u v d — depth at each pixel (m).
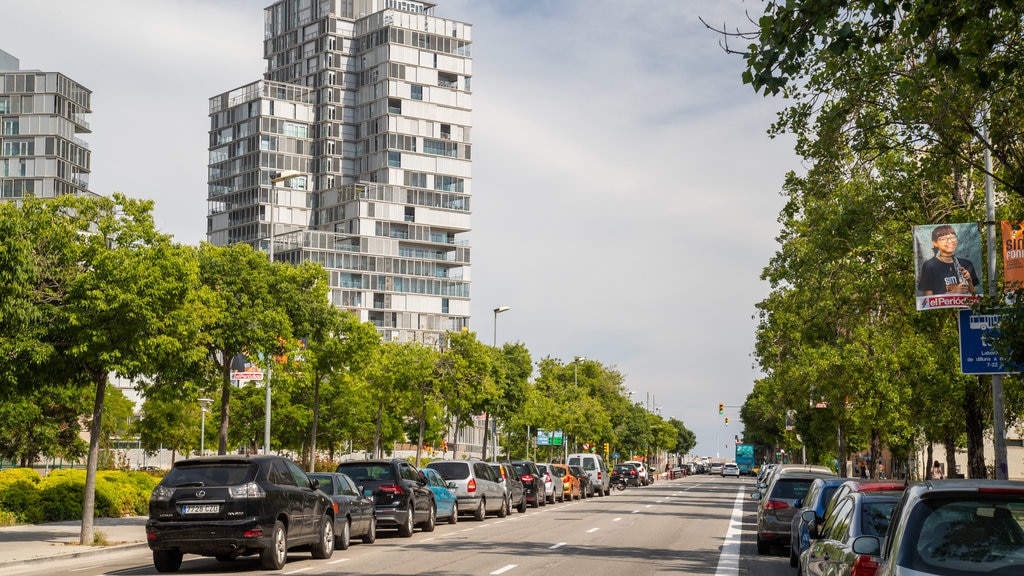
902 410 39.94
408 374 57.97
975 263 22.06
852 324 33.25
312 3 169.38
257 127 161.00
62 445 62.38
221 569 19.30
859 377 40.66
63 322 23.78
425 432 81.81
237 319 34.97
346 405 62.62
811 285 31.20
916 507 7.45
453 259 164.38
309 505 20.61
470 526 32.53
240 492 18.36
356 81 165.88
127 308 23.61
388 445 80.12
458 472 34.94
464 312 163.12
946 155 19.25
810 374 42.75
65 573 18.73
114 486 35.22
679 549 24.11
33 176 136.88
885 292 29.66
